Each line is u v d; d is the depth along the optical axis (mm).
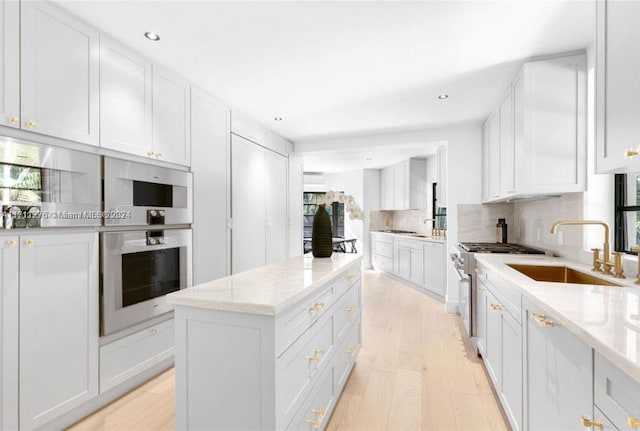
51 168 1773
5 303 1577
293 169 5047
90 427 1882
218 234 3168
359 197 7891
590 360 1032
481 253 2918
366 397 2213
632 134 1128
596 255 1976
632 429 818
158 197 2473
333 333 1999
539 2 1763
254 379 1290
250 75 2697
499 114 3145
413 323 3783
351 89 2984
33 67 1690
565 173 2264
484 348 2586
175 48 2275
